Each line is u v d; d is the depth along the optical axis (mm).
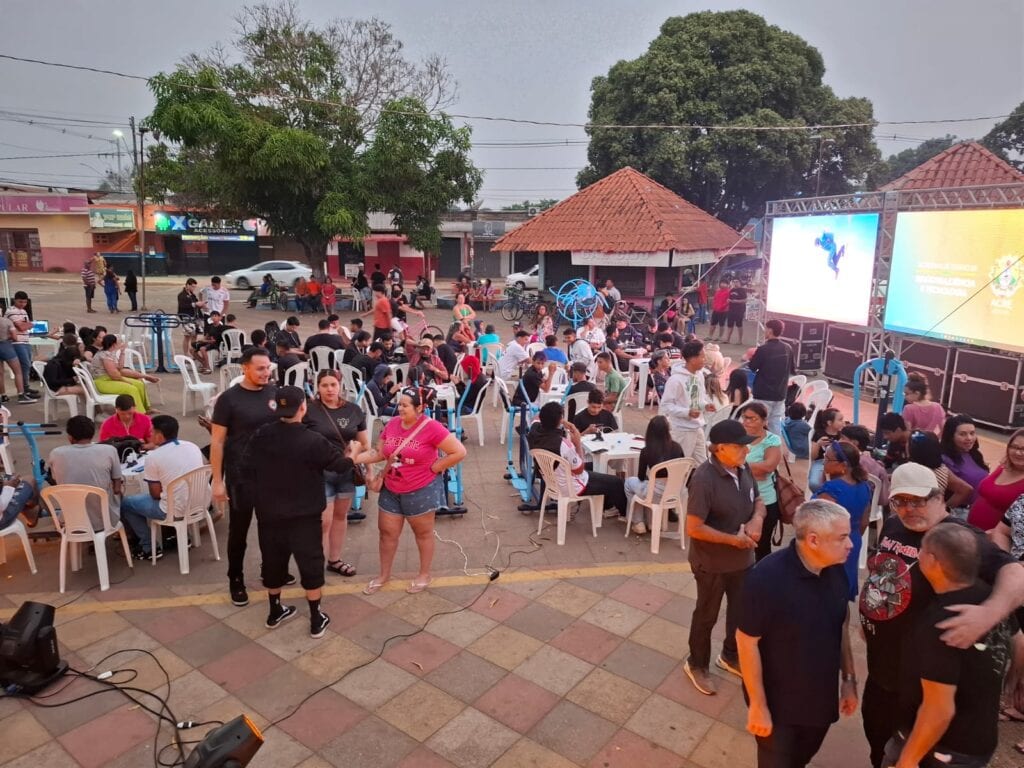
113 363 9539
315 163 22359
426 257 36062
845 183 31078
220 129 21141
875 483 5145
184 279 35594
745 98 27047
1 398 10609
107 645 4645
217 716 3986
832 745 3818
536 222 23328
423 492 5156
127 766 3629
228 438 4992
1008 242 10203
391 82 24719
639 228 21031
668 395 7105
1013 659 3826
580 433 7430
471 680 4324
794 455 8086
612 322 16453
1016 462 4152
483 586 5457
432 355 9688
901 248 11852
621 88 28297
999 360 10555
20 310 12734
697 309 22438
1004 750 3736
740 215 30703
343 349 11023
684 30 28094
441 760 3670
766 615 2824
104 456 5402
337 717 3986
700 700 4152
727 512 3914
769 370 8422
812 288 14094
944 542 2617
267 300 25172
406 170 23703
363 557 5953
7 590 5320
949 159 19016
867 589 3215
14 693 4152
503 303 24219
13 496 5438
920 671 2648
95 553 5625
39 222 36531
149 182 30047
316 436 4484
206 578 5555
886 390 8555
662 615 5078
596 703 4121
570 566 5809
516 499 7254
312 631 4730
